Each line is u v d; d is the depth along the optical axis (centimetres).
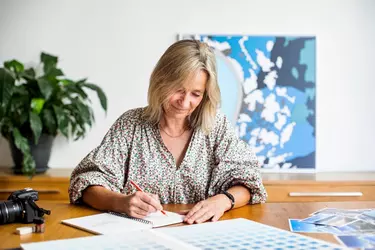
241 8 304
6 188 264
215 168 159
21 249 95
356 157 307
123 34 303
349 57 306
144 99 304
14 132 271
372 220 125
